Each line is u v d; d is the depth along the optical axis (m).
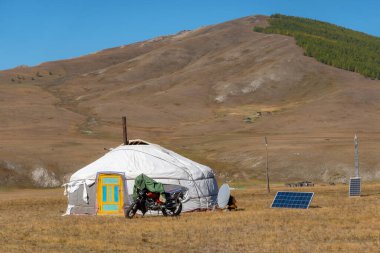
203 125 135.00
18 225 24.94
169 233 21.14
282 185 64.56
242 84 180.88
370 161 75.06
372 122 128.62
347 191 46.50
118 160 31.53
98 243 18.81
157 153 32.00
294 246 17.59
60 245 18.67
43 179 74.19
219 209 31.22
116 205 30.80
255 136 113.38
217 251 17.33
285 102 170.75
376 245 17.48
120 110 150.62
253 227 22.19
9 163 76.44
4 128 121.50
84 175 31.47
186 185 31.36
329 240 18.77
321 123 128.12
